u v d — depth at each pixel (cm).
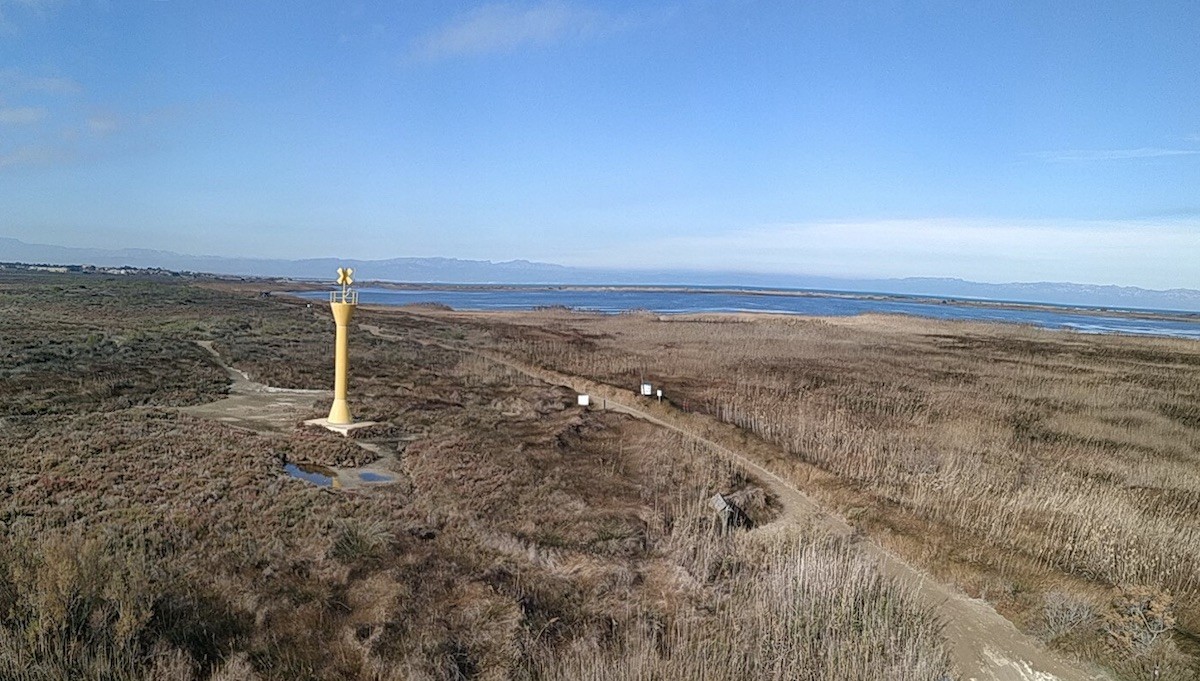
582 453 2052
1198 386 3450
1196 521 1513
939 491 1652
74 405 2291
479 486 1669
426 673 866
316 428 2194
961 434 2277
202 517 1346
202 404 2548
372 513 1450
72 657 802
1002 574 1230
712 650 984
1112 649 979
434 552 1267
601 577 1202
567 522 1464
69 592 883
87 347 3397
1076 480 1762
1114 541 1324
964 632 1063
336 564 1166
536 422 2448
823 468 1856
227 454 1794
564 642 1000
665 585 1201
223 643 919
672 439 2130
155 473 1606
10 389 2397
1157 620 997
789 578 1150
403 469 1873
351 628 972
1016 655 998
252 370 3238
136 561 1074
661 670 922
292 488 1565
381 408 2534
